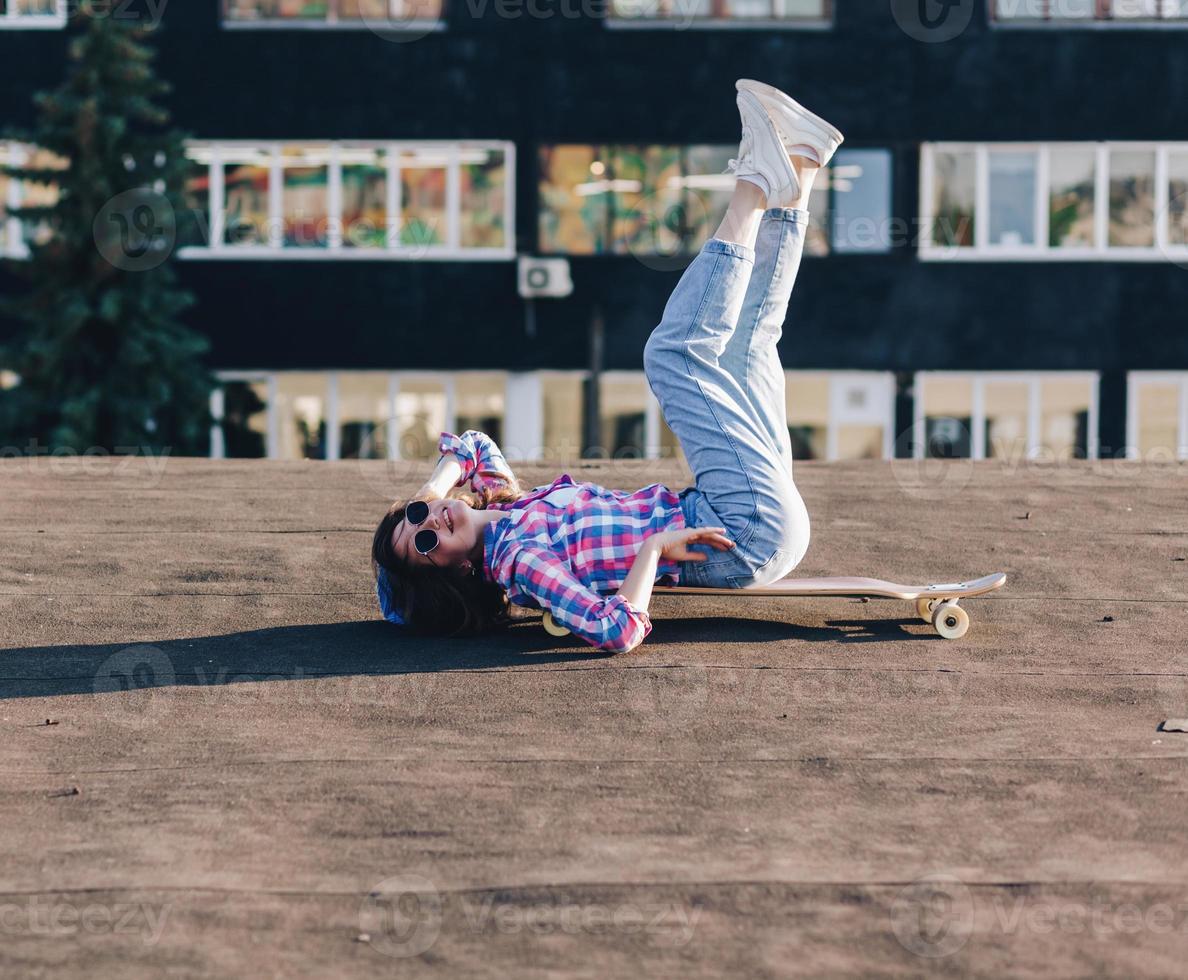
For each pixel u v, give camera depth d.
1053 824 3.18
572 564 4.55
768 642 4.50
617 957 2.63
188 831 3.16
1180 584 5.22
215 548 5.68
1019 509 6.51
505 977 2.56
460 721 3.83
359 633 4.64
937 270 20.02
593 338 20.02
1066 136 19.92
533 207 19.97
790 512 4.58
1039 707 3.94
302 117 19.91
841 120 19.89
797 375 20.14
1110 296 20.03
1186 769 3.49
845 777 3.45
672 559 4.48
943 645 4.49
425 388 20.27
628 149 19.92
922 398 20.12
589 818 3.21
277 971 2.59
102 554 5.57
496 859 3.01
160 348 18.08
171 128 19.88
